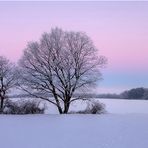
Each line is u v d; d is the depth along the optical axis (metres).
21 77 41.75
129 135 17.44
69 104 41.84
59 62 40.84
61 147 13.57
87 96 41.81
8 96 42.12
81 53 41.38
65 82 41.16
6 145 14.21
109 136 17.12
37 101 41.41
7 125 23.83
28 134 18.25
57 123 25.50
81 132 19.19
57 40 41.41
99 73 42.34
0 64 43.50
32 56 41.38
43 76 41.00
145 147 13.34
